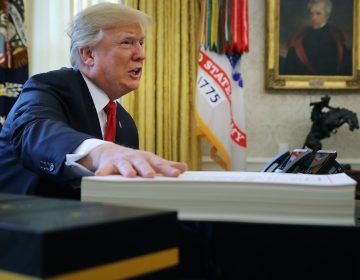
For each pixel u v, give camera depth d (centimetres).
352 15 365
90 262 33
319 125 329
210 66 340
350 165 353
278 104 370
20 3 347
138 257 37
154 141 353
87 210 41
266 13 365
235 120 343
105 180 60
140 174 69
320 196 55
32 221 35
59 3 363
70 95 125
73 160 81
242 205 56
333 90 367
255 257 54
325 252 53
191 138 355
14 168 104
